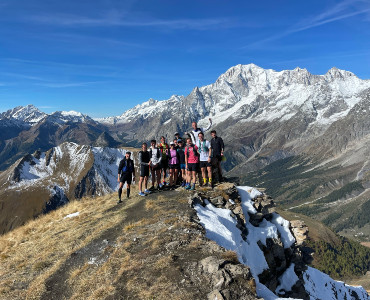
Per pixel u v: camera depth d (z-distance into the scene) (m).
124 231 16.38
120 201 23.81
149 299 9.56
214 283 9.87
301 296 23.34
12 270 15.55
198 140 22.34
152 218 17.28
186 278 10.30
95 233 17.38
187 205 18.88
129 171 24.44
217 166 24.94
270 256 21.45
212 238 14.93
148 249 13.08
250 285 9.90
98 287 11.13
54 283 12.66
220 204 20.75
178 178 27.09
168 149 25.42
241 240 17.95
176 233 14.33
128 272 11.49
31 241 21.36
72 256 14.97
